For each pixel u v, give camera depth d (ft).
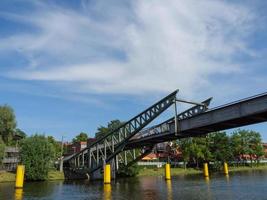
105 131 433.48
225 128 180.75
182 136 212.02
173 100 216.54
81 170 309.42
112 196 159.02
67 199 150.82
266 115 145.48
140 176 354.74
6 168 316.19
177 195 157.07
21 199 151.23
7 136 301.02
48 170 287.07
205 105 220.23
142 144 280.51
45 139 293.02
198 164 484.74
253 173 370.32
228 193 161.68
